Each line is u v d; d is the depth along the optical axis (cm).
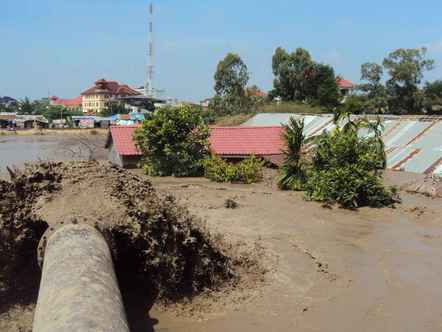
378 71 5594
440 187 1834
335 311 852
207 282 915
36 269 864
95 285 608
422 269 1066
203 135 2353
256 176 2194
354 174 1662
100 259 690
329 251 1173
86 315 525
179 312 832
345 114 1928
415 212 1570
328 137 1809
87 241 728
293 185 1958
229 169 2186
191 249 898
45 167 912
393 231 1365
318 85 5703
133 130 2562
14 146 4619
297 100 5794
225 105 5578
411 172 2061
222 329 779
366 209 1617
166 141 2281
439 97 5591
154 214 862
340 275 1018
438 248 1215
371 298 910
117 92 12150
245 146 2559
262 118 3831
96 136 6075
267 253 1120
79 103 13825
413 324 813
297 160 1981
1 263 841
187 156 2291
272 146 2562
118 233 831
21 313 812
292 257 1105
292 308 858
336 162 1723
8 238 836
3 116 8788
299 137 1984
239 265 1019
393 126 2553
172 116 2286
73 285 599
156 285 868
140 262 871
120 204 859
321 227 1395
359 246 1223
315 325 800
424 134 2350
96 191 877
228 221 1425
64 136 6206
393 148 2316
